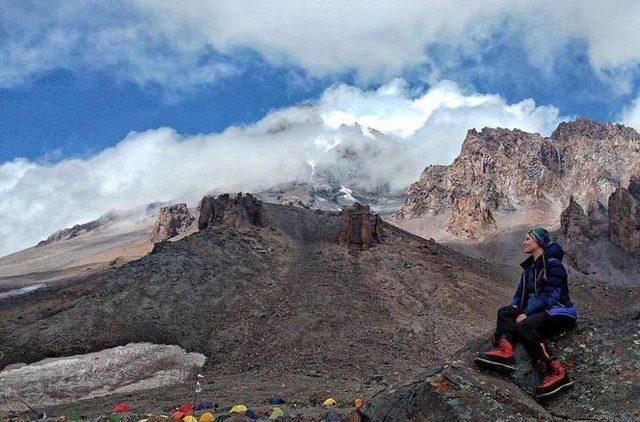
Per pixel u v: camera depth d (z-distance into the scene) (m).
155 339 88.75
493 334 12.01
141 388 70.69
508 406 10.29
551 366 10.69
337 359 79.50
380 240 148.00
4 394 66.62
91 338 87.19
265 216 155.00
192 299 104.25
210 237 134.62
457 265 141.38
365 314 102.75
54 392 67.69
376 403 11.22
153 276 110.12
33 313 96.00
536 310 11.09
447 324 99.56
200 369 80.31
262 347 88.12
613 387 10.27
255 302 105.88
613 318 11.77
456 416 10.24
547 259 11.32
